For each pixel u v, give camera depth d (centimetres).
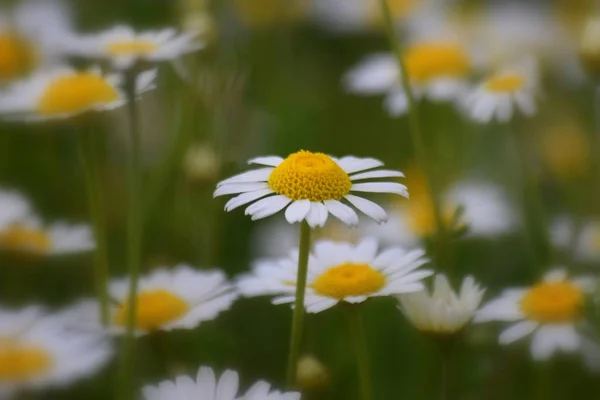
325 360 56
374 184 48
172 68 62
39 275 57
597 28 57
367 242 50
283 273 50
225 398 47
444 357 49
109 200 61
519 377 54
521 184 61
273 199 47
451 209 59
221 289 50
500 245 59
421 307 49
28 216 55
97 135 60
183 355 54
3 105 51
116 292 51
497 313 51
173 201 60
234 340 55
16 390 49
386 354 56
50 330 50
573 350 51
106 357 50
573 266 57
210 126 60
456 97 62
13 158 62
